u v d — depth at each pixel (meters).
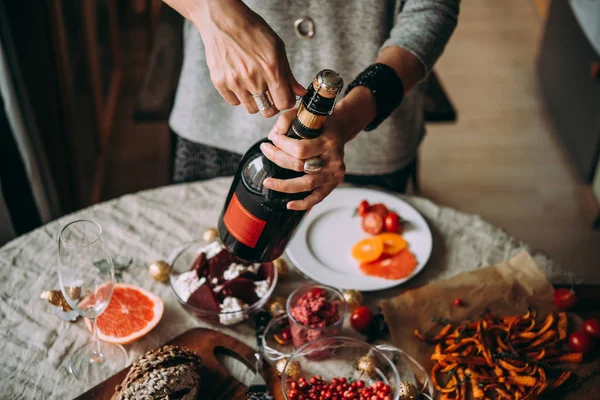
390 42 1.12
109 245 1.26
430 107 1.95
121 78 3.29
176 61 2.12
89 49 2.47
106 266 0.94
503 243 1.31
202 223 1.33
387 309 1.13
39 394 1.00
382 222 1.29
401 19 1.16
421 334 1.10
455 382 1.03
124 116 3.06
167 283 1.19
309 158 0.85
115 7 3.16
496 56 3.69
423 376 1.04
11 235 1.69
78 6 2.31
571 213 2.70
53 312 1.13
